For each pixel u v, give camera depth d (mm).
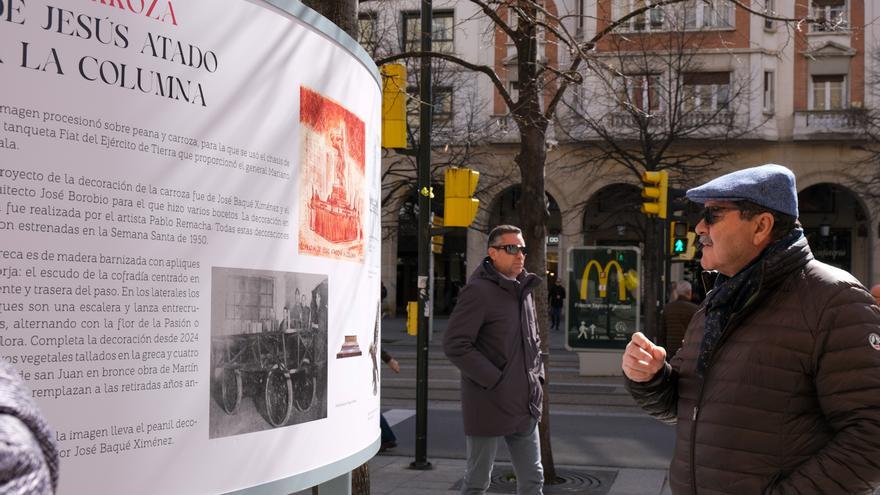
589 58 7754
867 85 29625
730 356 2543
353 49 3203
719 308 2648
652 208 15062
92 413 2137
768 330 2477
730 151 30578
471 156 27297
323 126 2969
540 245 7895
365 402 3330
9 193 2010
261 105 2646
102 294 2170
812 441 2408
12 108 2020
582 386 16000
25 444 998
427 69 9375
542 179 7957
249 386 2562
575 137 29203
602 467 9000
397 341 27266
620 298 17328
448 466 9125
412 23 21734
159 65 2326
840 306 2391
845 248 34375
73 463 2096
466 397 5441
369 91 3424
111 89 2209
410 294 40344
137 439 2227
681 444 2693
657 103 27703
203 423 2402
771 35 30703
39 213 2061
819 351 2385
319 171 2938
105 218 2184
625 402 14000
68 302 2104
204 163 2439
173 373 2324
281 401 2699
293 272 2771
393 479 8414
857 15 30703
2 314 1989
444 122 28234
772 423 2430
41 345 2049
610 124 26891
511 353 5395
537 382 5520
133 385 2225
